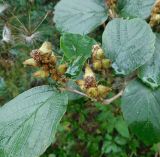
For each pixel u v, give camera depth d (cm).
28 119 14
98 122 32
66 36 14
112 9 18
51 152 32
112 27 15
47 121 14
